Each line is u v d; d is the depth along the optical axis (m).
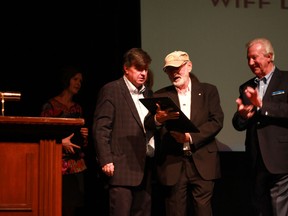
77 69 4.25
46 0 4.72
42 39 4.72
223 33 4.48
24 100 4.70
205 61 4.44
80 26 4.73
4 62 4.68
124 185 3.46
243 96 3.76
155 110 3.33
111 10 4.66
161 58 4.41
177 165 3.57
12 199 2.30
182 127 3.37
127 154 3.50
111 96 3.54
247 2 4.52
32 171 2.32
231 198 4.46
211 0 4.49
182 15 4.46
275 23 4.53
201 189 3.57
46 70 4.73
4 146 2.30
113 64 4.65
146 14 4.45
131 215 3.56
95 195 4.69
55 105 4.16
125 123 3.52
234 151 4.37
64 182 4.08
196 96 3.66
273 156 3.55
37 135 2.33
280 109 3.46
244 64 4.47
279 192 3.59
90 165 4.71
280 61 4.50
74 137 4.11
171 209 3.59
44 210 2.31
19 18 4.70
